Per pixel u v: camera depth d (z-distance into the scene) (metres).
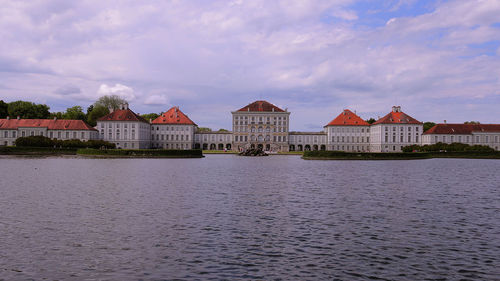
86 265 18.27
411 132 175.75
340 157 112.62
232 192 40.22
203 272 17.56
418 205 33.41
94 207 31.20
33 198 35.44
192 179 52.59
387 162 103.31
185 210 30.25
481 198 37.59
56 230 24.02
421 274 17.47
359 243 21.84
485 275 17.39
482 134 170.12
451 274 17.50
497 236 23.42
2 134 151.62
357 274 17.42
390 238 22.88
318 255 19.81
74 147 130.25
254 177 56.47
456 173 66.44
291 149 193.75
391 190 42.75
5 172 61.19
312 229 24.72
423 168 79.06
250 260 19.03
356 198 36.88
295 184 47.81
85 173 60.09
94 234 23.20
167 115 185.25
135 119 163.38
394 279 16.91
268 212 29.77
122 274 17.27
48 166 75.06
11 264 18.30
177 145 181.62
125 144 163.38
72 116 185.00
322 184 47.97
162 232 23.72
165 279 16.78
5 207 31.02
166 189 42.03
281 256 19.62
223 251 20.31
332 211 30.34
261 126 184.88
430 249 20.89
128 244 21.34
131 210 30.09
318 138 190.62
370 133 188.50
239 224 25.83
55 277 16.86
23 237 22.50
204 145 189.00
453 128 172.00
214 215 28.53
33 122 154.38
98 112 179.25
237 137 185.62
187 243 21.59
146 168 71.81
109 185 45.03
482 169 76.75
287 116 185.25
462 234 23.84
